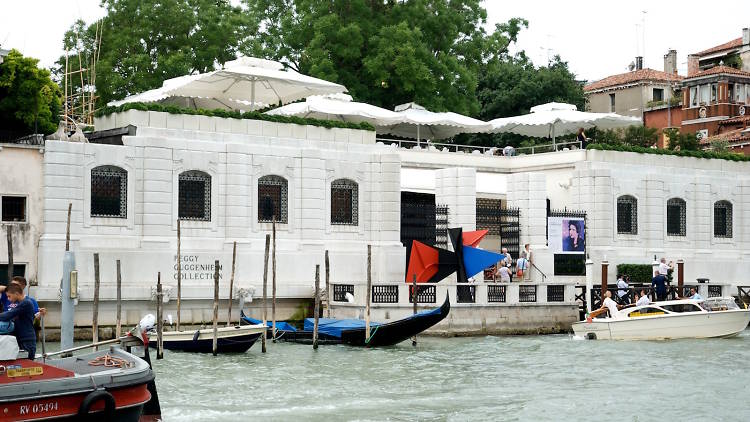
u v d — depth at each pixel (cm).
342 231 4397
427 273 4297
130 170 3916
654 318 4194
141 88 6047
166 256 3944
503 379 3156
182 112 4097
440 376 3184
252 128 4244
